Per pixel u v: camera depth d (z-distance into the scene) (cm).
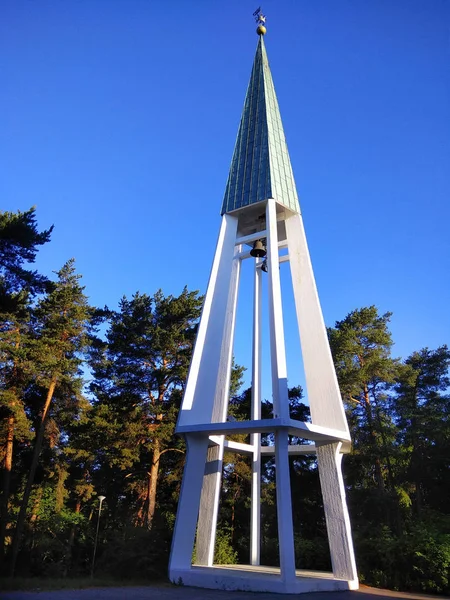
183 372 2795
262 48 2388
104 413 2842
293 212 1945
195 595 1189
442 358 3152
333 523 1557
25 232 2150
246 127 2170
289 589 1257
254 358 2023
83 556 2319
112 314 3142
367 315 3145
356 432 2928
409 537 1689
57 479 3052
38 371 2431
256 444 1962
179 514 1501
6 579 1372
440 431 2862
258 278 2128
